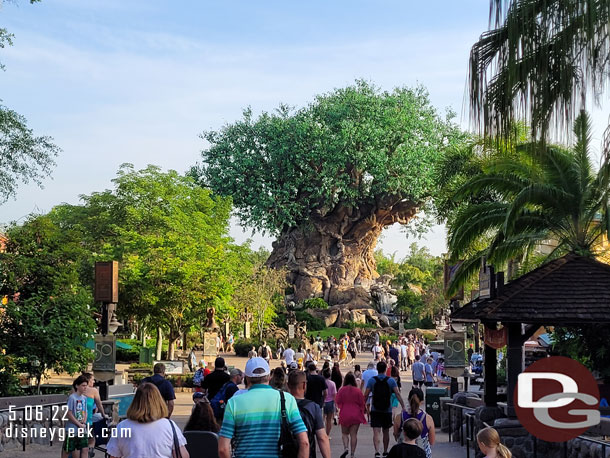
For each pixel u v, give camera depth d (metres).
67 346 24.44
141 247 49.66
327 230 101.25
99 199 64.56
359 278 101.38
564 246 25.45
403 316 95.69
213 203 67.00
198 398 13.11
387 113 90.12
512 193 27.48
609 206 23.14
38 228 25.86
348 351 62.81
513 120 9.34
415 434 9.31
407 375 46.25
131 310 47.84
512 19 9.23
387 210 98.94
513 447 14.99
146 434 6.86
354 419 15.20
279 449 7.20
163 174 63.81
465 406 19.86
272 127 93.88
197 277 47.47
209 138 97.44
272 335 76.75
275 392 7.36
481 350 44.62
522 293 15.55
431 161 88.31
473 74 9.59
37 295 24.73
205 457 8.79
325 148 90.62
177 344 68.06
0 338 23.72
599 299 15.30
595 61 8.93
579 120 9.52
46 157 29.09
